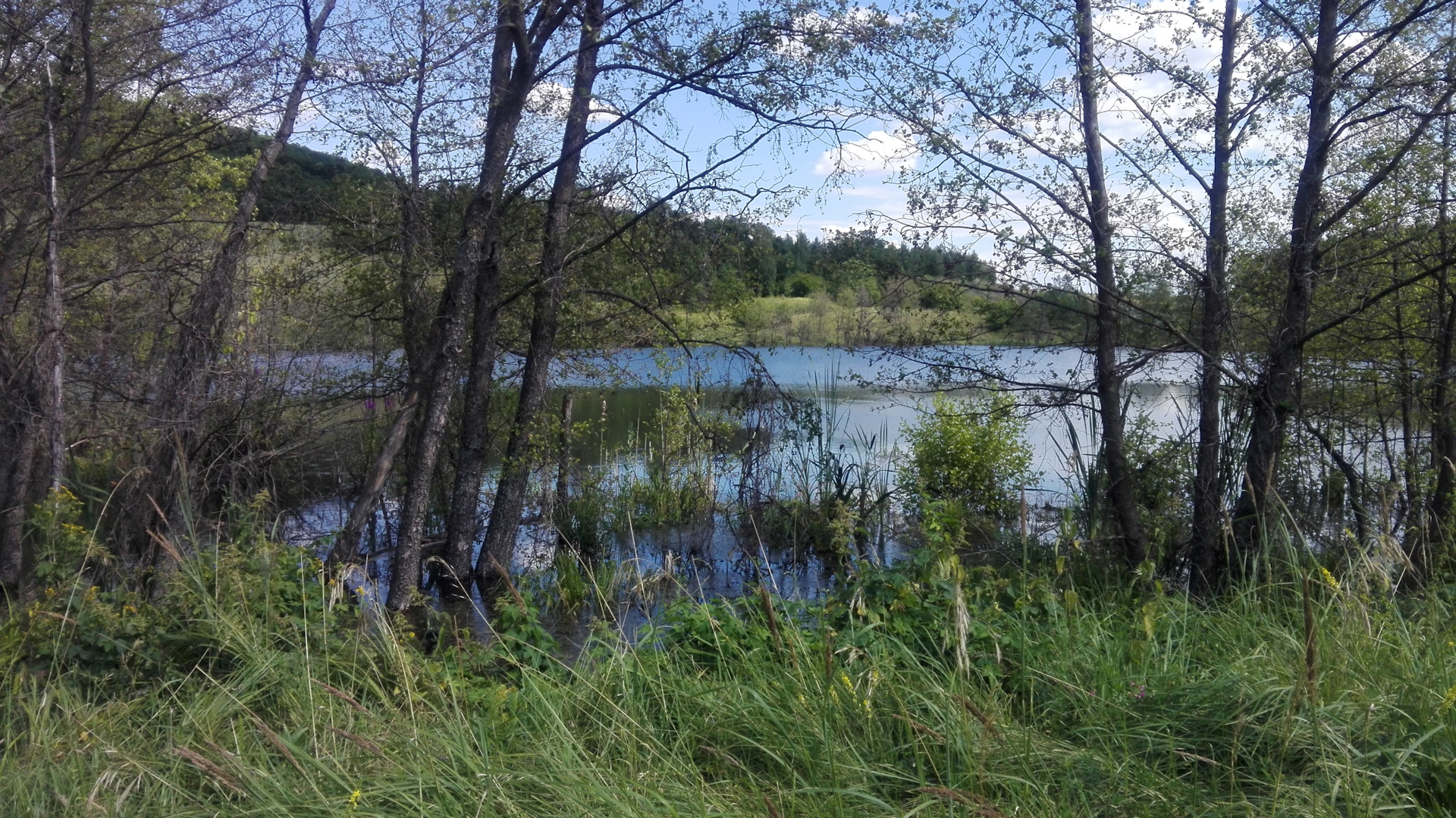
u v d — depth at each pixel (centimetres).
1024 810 366
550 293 988
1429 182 810
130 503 743
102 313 850
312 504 1139
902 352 878
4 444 774
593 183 993
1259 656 493
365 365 1141
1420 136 767
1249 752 405
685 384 1264
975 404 1091
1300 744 398
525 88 869
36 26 799
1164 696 453
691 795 388
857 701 452
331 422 1062
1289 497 791
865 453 1453
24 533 751
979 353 880
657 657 542
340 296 1075
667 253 1034
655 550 1137
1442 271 848
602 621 623
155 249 921
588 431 1306
